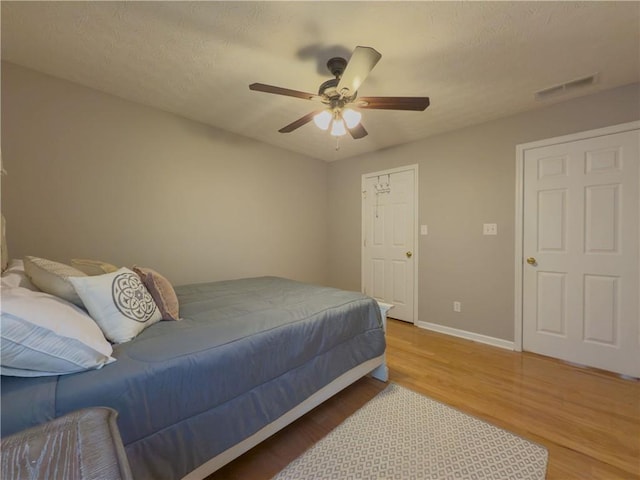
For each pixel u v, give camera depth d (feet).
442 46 5.87
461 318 10.37
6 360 2.90
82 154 7.60
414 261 11.69
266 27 5.39
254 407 4.38
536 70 6.71
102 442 2.17
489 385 7.00
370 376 7.42
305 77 7.09
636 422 5.59
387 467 4.55
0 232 4.70
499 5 4.83
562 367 7.93
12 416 2.56
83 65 6.69
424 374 7.58
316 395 5.49
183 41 5.82
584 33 5.47
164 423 3.43
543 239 8.64
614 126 7.48
